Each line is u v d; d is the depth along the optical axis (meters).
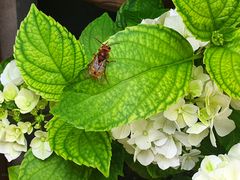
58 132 0.14
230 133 0.16
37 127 0.15
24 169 0.15
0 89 0.16
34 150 0.15
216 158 0.13
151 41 0.13
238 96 0.13
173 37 0.13
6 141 0.15
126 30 0.13
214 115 0.14
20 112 0.15
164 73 0.13
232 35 0.14
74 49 0.14
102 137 0.14
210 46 0.14
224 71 0.13
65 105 0.13
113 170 0.16
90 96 0.13
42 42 0.14
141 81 0.13
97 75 0.13
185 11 0.13
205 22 0.13
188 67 0.13
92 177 0.16
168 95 0.13
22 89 0.15
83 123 0.12
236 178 0.12
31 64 0.14
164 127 0.14
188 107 0.14
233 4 0.13
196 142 0.14
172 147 0.15
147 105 0.13
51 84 0.14
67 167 0.15
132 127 0.14
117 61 0.13
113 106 0.13
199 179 0.13
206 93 0.14
